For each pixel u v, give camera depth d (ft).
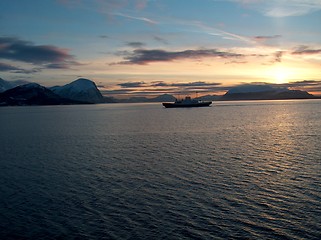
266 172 130.82
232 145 203.31
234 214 89.76
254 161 152.25
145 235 79.46
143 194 106.83
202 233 79.82
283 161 150.71
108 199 102.99
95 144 220.23
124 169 141.08
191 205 96.63
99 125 386.93
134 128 335.47
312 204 94.89
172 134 273.54
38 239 79.05
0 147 214.90
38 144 226.38
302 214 88.43
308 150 177.99
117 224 85.46
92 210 94.58
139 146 207.00
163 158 163.84
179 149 191.31
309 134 253.03
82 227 84.28
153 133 284.20
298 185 112.27
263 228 81.51
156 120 451.53
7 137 276.00
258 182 116.98
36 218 90.22
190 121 417.28
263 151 178.81
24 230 83.56
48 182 123.24
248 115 531.50
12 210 95.91
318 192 104.58
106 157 169.68
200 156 166.91
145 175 130.11
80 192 110.32
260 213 89.92
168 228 82.64
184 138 244.22
